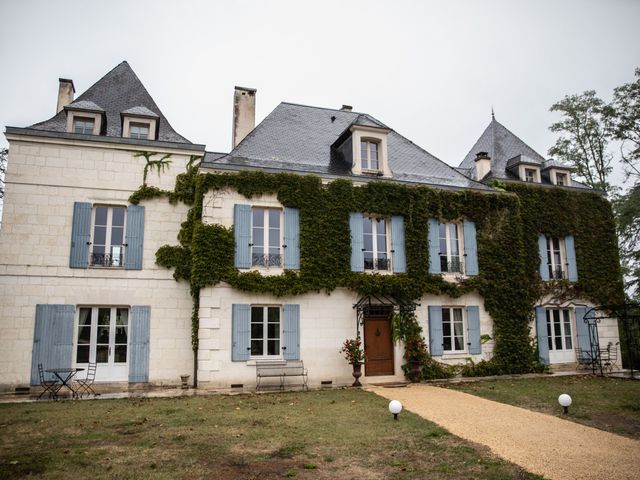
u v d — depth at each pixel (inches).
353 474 222.2
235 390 488.4
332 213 563.2
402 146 714.2
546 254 685.3
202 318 502.9
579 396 431.5
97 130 547.5
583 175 981.8
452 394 451.2
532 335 643.5
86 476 214.1
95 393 462.0
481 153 738.2
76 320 504.1
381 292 564.4
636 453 255.0
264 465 233.6
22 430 302.0
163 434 292.2
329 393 467.2
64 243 508.7
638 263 892.0
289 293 528.4
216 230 520.4
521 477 218.4
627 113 888.9
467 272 615.8
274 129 649.6
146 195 539.5
